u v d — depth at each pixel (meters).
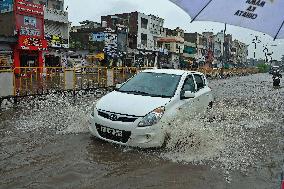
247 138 7.10
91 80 15.32
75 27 53.00
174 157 5.54
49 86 12.69
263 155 5.86
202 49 76.75
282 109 12.06
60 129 7.20
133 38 51.28
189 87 7.36
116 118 5.89
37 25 30.66
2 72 10.33
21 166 4.87
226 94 18.94
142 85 7.01
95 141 6.30
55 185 4.23
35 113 9.13
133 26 52.66
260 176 4.82
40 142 6.16
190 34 74.75
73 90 13.68
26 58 30.30
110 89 16.72
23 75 11.41
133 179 4.55
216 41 85.69
